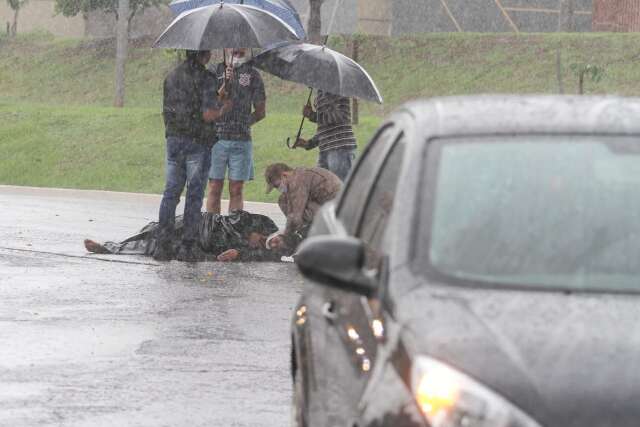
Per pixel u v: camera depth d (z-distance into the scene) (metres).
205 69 35.78
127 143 81.69
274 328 26.30
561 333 9.95
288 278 33.69
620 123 12.52
